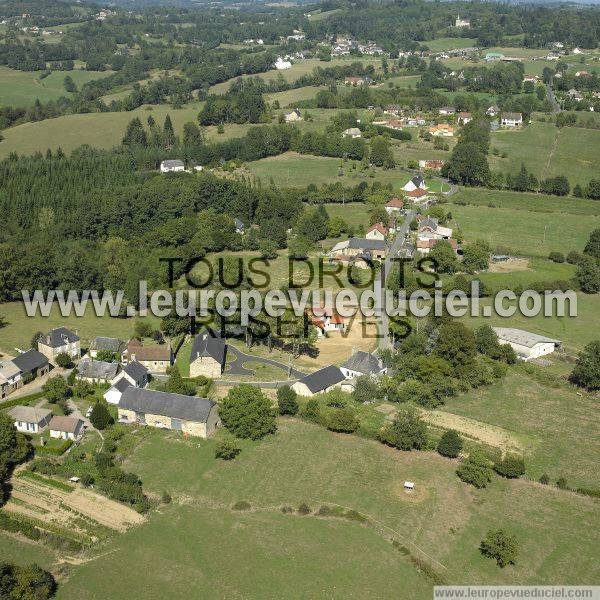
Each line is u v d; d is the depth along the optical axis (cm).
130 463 13125
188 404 14125
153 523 11606
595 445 13888
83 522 11575
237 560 10825
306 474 12825
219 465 13088
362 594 10194
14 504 11950
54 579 10431
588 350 16288
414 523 11594
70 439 13750
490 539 10856
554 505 12075
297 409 14725
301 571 10606
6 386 15525
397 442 13512
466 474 12562
